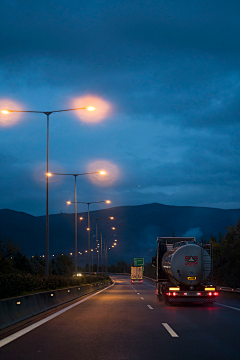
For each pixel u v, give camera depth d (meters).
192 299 20.81
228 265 59.94
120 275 188.75
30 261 75.62
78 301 24.73
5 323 12.32
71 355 8.48
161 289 23.42
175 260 21.44
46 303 18.69
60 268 103.38
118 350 8.97
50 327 12.52
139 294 35.34
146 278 135.12
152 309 18.86
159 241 26.39
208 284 21.48
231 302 23.98
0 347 9.36
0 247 60.34
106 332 11.51
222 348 9.18
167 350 8.96
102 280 75.00
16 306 13.98
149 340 10.19
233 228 63.47
